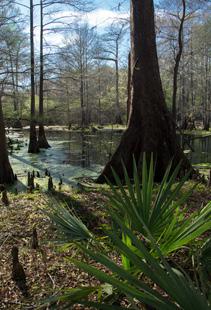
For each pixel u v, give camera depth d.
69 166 13.98
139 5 9.16
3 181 10.41
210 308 1.62
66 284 3.62
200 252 2.86
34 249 4.48
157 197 3.00
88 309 2.97
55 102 42.19
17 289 3.56
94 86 45.25
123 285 1.85
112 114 46.94
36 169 13.27
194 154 17.42
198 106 37.69
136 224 2.87
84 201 6.33
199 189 7.02
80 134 31.69
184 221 2.82
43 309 3.06
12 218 5.61
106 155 17.64
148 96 9.13
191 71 34.50
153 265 1.85
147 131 8.98
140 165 8.64
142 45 9.17
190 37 31.62
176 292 1.67
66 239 3.05
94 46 40.34
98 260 1.98
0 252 4.44
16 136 30.61
